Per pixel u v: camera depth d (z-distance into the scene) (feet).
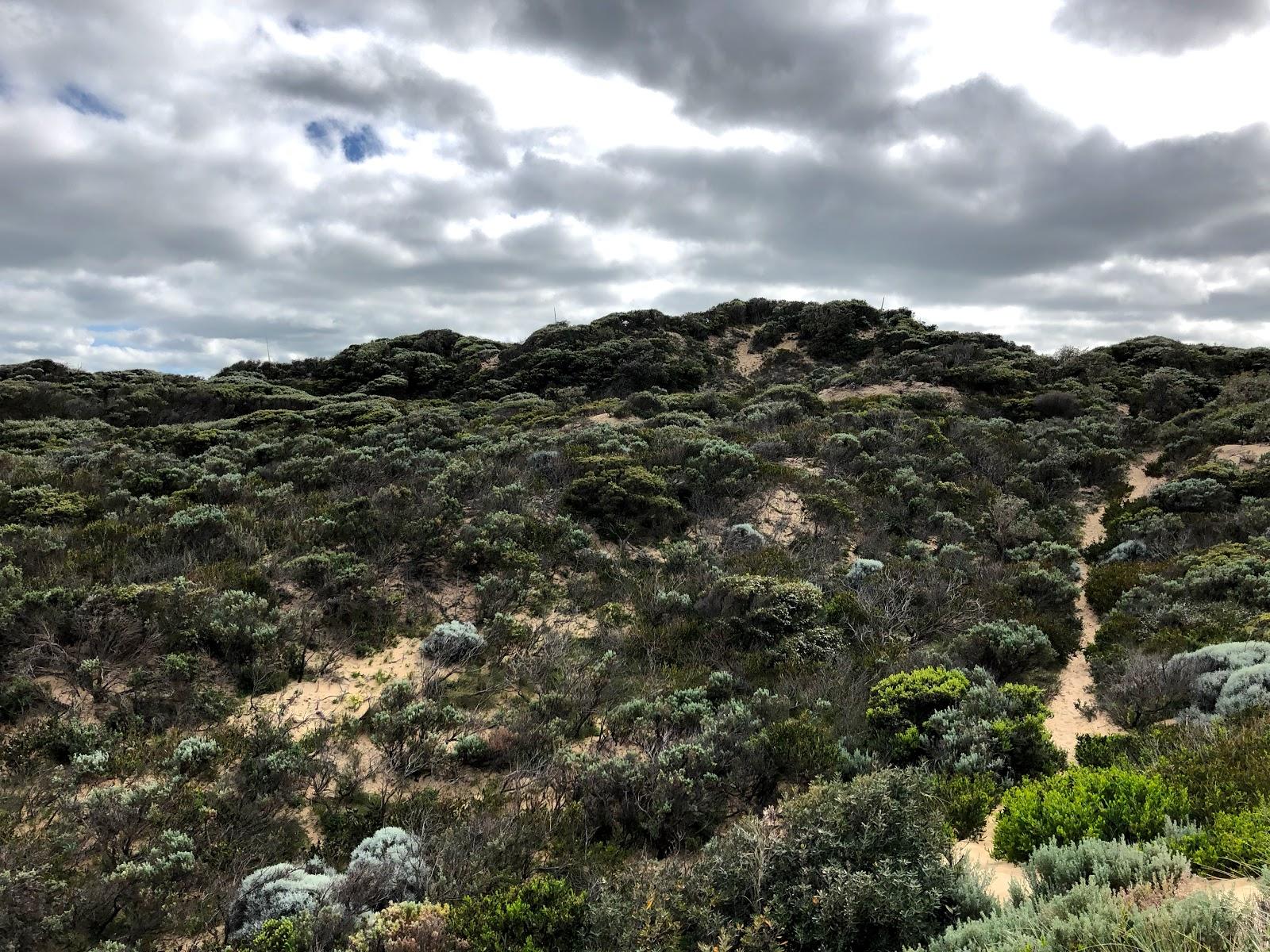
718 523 48.39
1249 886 11.70
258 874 16.75
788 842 14.85
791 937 13.21
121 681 25.25
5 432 67.26
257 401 102.78
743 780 21.62
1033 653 31.86
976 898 13.15
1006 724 23.08
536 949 13.75
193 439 66.23
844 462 62.85
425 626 31.94
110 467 51.60
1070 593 39.83
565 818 20.11
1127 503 59.88
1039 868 13.55
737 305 167.84
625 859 18.63
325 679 27.68
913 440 70.28
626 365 121.29
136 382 117.19
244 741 22.94
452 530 39.73
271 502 43.50
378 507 41.09
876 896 12.82
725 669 30.32
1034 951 10.05
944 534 51.03
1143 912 10.41
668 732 24.29
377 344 153.79
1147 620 34.37
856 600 36.58
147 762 21.63
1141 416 91.15
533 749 24.07
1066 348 121.39
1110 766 20.13
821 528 48.60
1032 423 86.38
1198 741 20.48
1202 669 26.68
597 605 35.91
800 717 25.25
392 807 20.74
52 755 21.65
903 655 30.89
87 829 18.30
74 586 29.12
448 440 64.69
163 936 15.83
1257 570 36.78
